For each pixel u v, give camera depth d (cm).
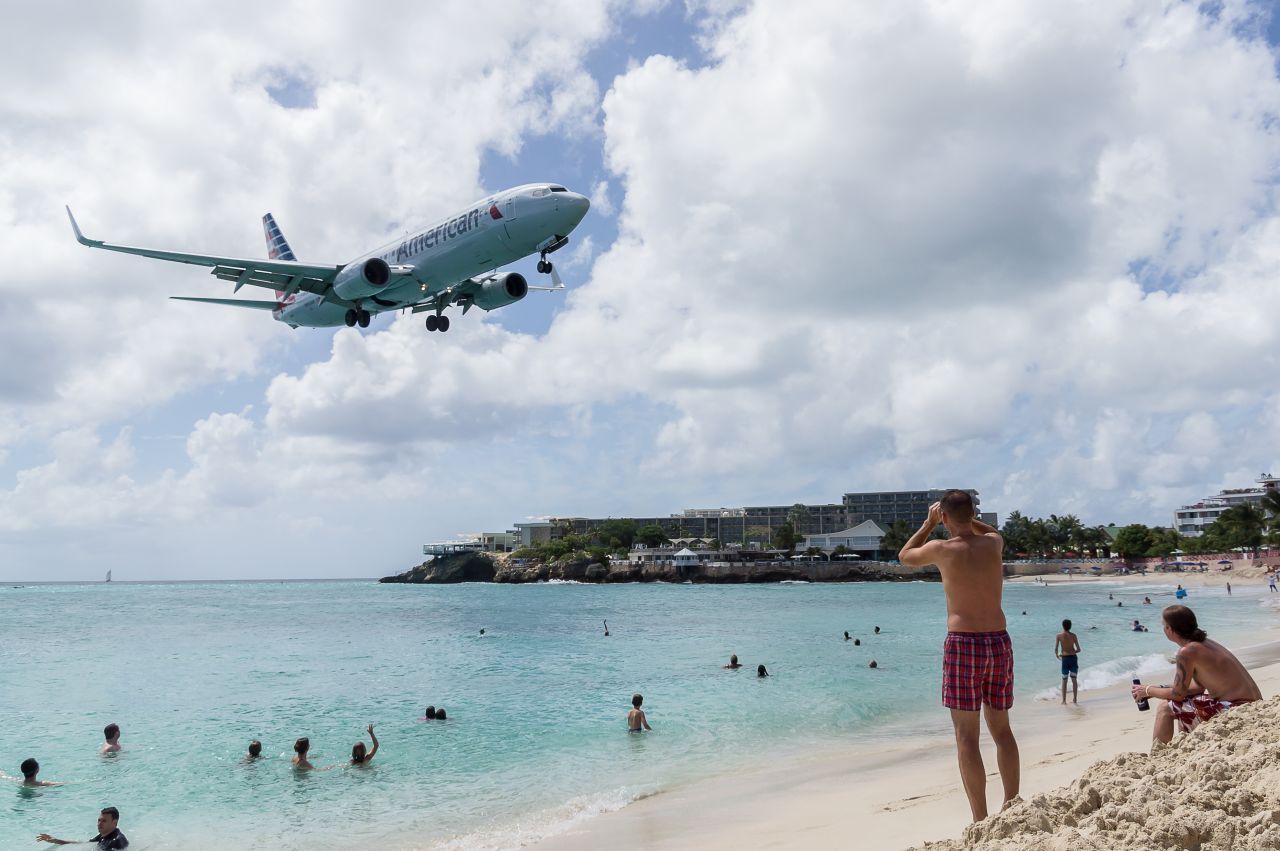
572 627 5397
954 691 486
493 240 2348
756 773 1241
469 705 2119
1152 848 338
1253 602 6034
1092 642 3366
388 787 1305
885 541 17050
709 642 3978
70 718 2062
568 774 1334
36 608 10031
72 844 1078
